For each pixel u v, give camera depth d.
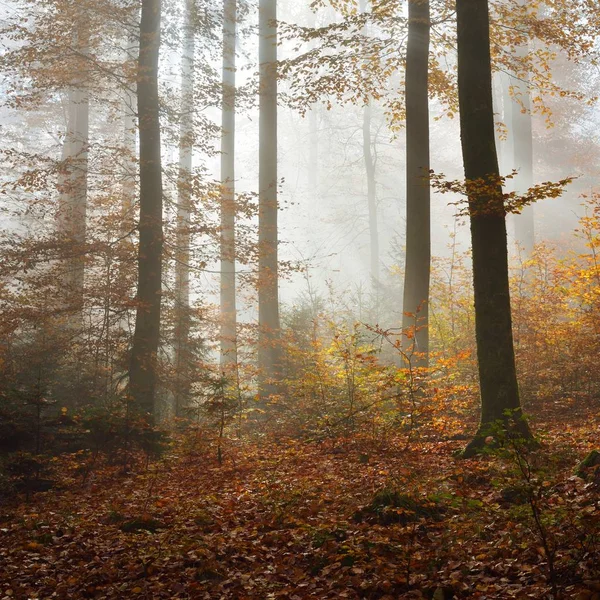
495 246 10.58
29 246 15.09
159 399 18.11
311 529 6.77
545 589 4.82
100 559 6.71
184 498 9.35
